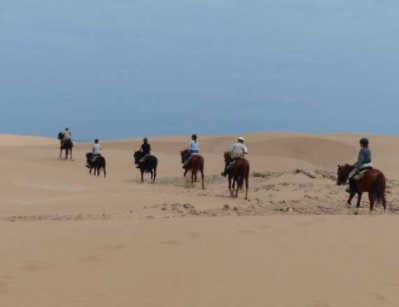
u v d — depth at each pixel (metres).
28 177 28.72
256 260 9.52
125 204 21.11
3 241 10.55
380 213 18.36
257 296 7.75
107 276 8.50
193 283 8.24
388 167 47.50
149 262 9.25
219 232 11.62
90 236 11.05
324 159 68.62
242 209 19.30
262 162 51.81
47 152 56.94
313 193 25.81
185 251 9.98
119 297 7.62
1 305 7.26
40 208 20.27
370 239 11.26
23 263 9.09
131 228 11.90
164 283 8.23
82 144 84.00
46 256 9.52
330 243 10.84
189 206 19.77
